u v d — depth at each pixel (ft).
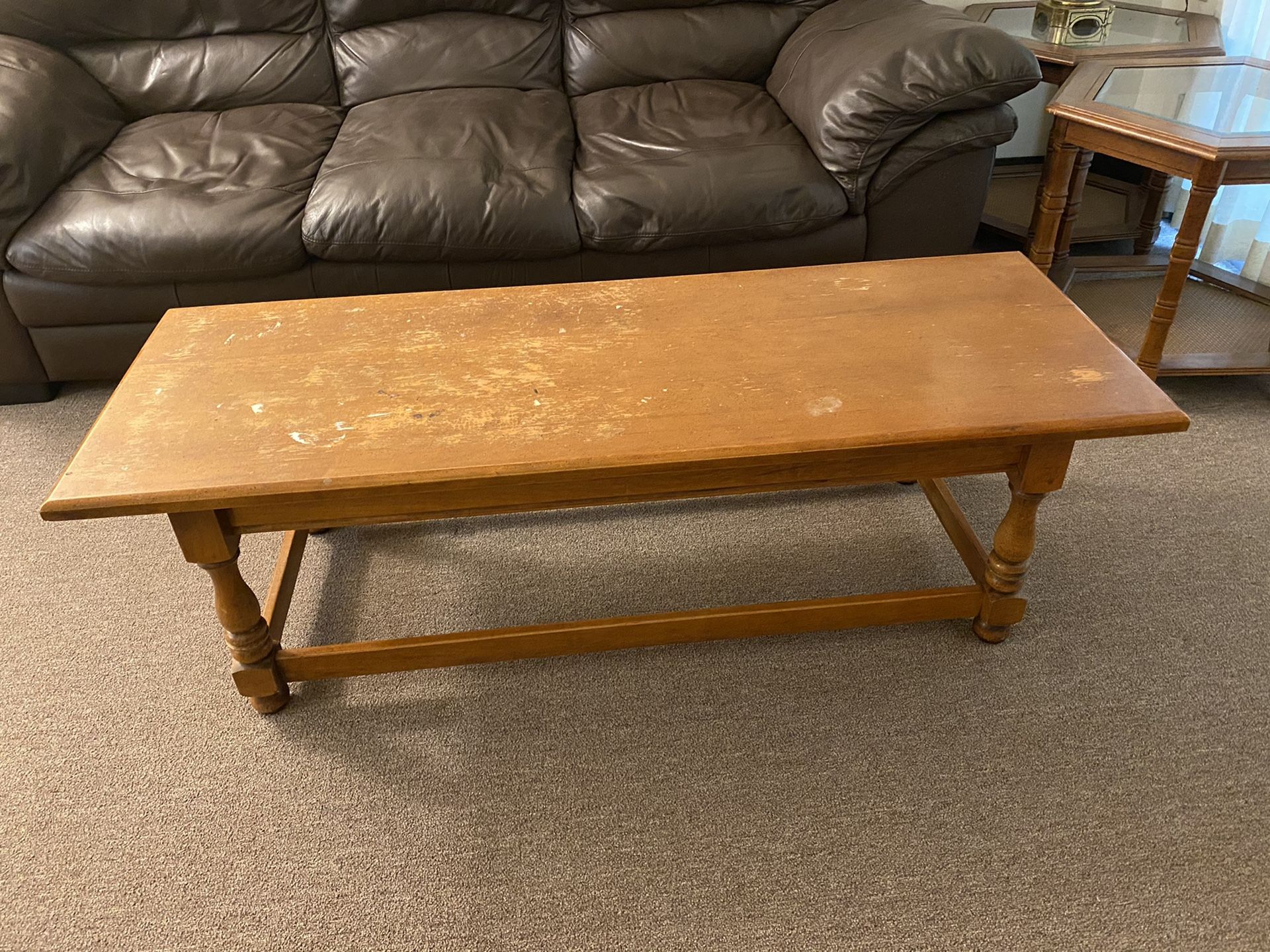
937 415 4.10
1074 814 4.24
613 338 4.75
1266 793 4.31
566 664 5.09
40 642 5.31
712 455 3.91
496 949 3.83
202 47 8.16
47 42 7.85
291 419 4.23
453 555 5.84
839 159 6.81
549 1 8.44
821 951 3.76
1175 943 3.75
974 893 3.94
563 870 4.10
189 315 5.10
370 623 5.36
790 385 4.33
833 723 4.70
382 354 4.69
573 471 3.89
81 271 6.62
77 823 4.36
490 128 7.38
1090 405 4.13
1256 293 7.45
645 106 7.86
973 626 5.16
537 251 6.88
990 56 6.53
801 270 5.35
